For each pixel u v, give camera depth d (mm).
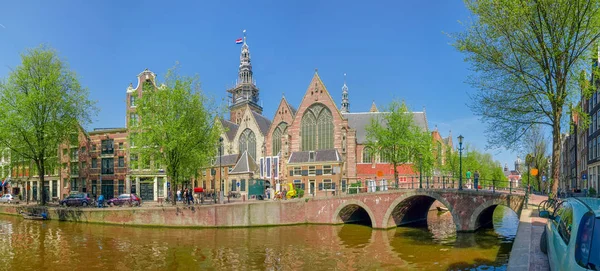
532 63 23547
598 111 41312
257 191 50781
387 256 26203
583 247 6602
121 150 59375
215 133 44375
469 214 34719
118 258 25719
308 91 66750
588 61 21828
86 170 61250
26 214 45594
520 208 31391
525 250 11344
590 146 45781
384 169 66312
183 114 40625
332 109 64375
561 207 10266
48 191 65250
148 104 40844
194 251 27953
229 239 32906
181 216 39438
